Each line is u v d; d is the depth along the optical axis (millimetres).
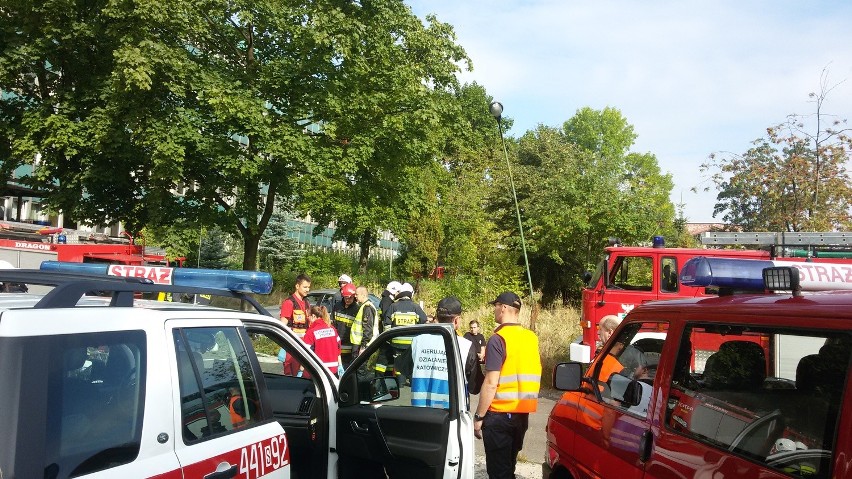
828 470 2389
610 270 11188
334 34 20094
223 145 19547
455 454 4047
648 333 4008
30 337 2316
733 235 10375
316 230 29609
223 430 3150
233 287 4516
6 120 19984
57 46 19156
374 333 9930
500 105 15109
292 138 19594
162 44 18312
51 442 2279
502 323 5344
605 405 4137
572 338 13875
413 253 32281
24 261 14477
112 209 21141
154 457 2668
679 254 10844
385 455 4258
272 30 21031
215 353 3260
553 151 33312
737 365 3043
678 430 3314
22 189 23562
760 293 3557
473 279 26000
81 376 2461
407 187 25438
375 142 22141
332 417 4547
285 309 9266
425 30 22984
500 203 32906
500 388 5172
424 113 21688
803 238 9773
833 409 2457
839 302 2717
